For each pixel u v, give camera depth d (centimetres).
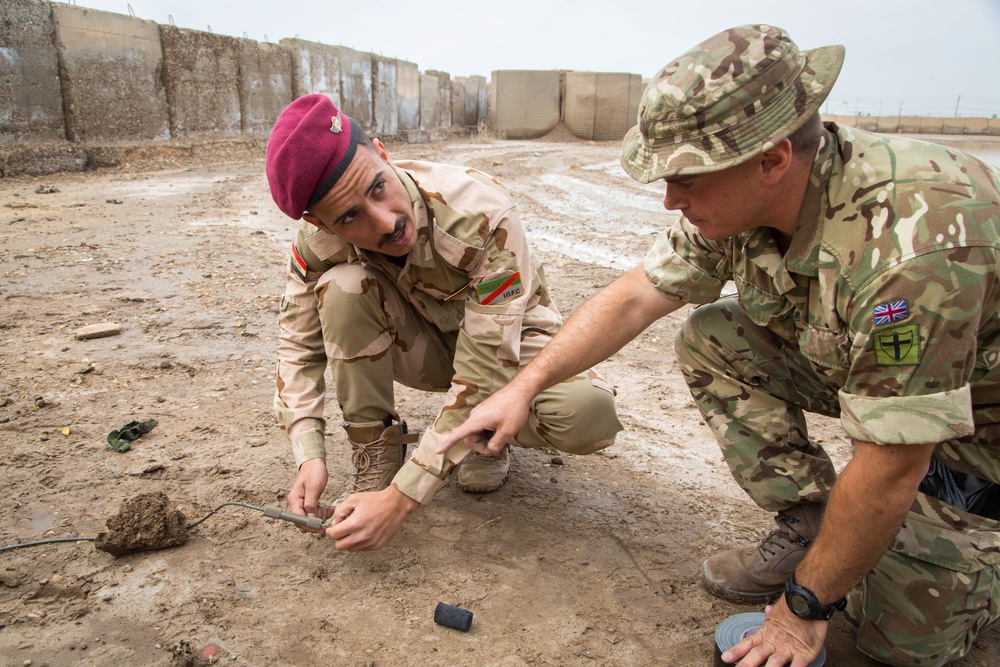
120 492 257
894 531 157
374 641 196
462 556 232
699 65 147
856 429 152
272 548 232
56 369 355
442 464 204
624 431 326
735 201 155
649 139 155
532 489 273
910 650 186
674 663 193
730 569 217
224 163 1333
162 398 330
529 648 196
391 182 198
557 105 2625
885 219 147
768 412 207
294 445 227
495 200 213
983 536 177
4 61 1012
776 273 170
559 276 575
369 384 237
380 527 201
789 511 212
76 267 536
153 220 732
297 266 232
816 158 154
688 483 282
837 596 168
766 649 173
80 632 194
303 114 187
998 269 144
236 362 375
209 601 207
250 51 1519
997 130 3666
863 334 150
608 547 240
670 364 406
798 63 149
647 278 198
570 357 196
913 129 3806
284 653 190
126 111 1223
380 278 232
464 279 224
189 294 484
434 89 2522
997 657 201
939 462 180
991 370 162
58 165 1074
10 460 273
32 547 226
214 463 277
